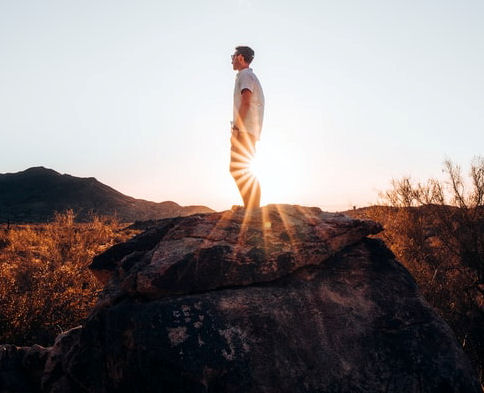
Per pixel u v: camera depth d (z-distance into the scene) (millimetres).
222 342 3408
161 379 3293
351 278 4250
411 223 12977
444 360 3682
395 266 4543
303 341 3586
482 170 12234
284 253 4098
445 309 10773
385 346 3707
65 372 4172
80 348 4055
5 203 150500
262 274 3973
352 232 4562
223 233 4270
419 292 4305
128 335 3547
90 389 3879
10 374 4664
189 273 3848
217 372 3262
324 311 3852
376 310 3967
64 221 21188
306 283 4086
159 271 3812
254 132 5203
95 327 4039
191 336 3408
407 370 3562
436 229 12852
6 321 9031
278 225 4484
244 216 4605
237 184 5277
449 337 3895
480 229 11930
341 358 3549
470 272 11742
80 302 10352
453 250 12086
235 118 5227
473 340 10078
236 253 4000
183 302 3648
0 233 25031
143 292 3818
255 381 3262
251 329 3543
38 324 9391
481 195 12094
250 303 3734
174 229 4453
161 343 3363
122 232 26922
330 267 4324
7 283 10008
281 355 3453
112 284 4410
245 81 5086
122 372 3533
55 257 14219
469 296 11047
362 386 3410
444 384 3521
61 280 10633
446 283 11438
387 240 13711
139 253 4676
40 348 4918
